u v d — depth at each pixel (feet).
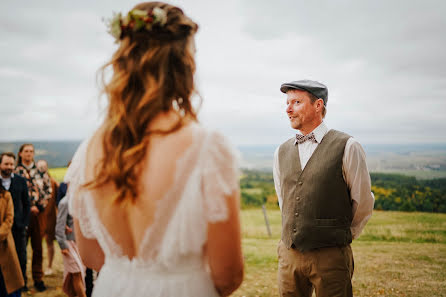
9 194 11.89
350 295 7.20
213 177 2.25
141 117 2.30
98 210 2.59
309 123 7.78
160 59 2.42
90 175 2.63
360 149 7.13
